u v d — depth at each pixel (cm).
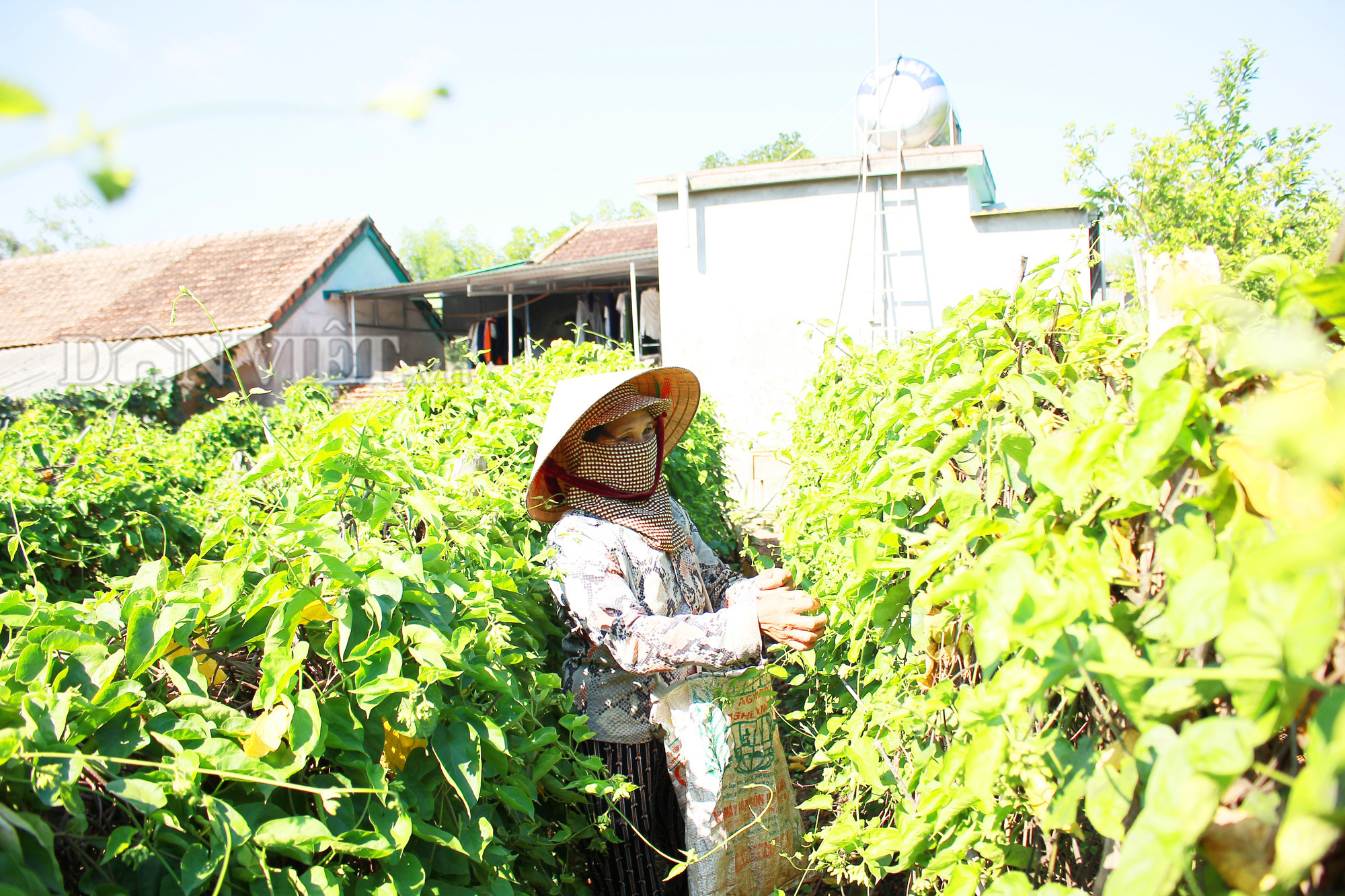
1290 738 84
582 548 240
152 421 1334
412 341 2069
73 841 119
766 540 765
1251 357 87
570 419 244
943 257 1095
